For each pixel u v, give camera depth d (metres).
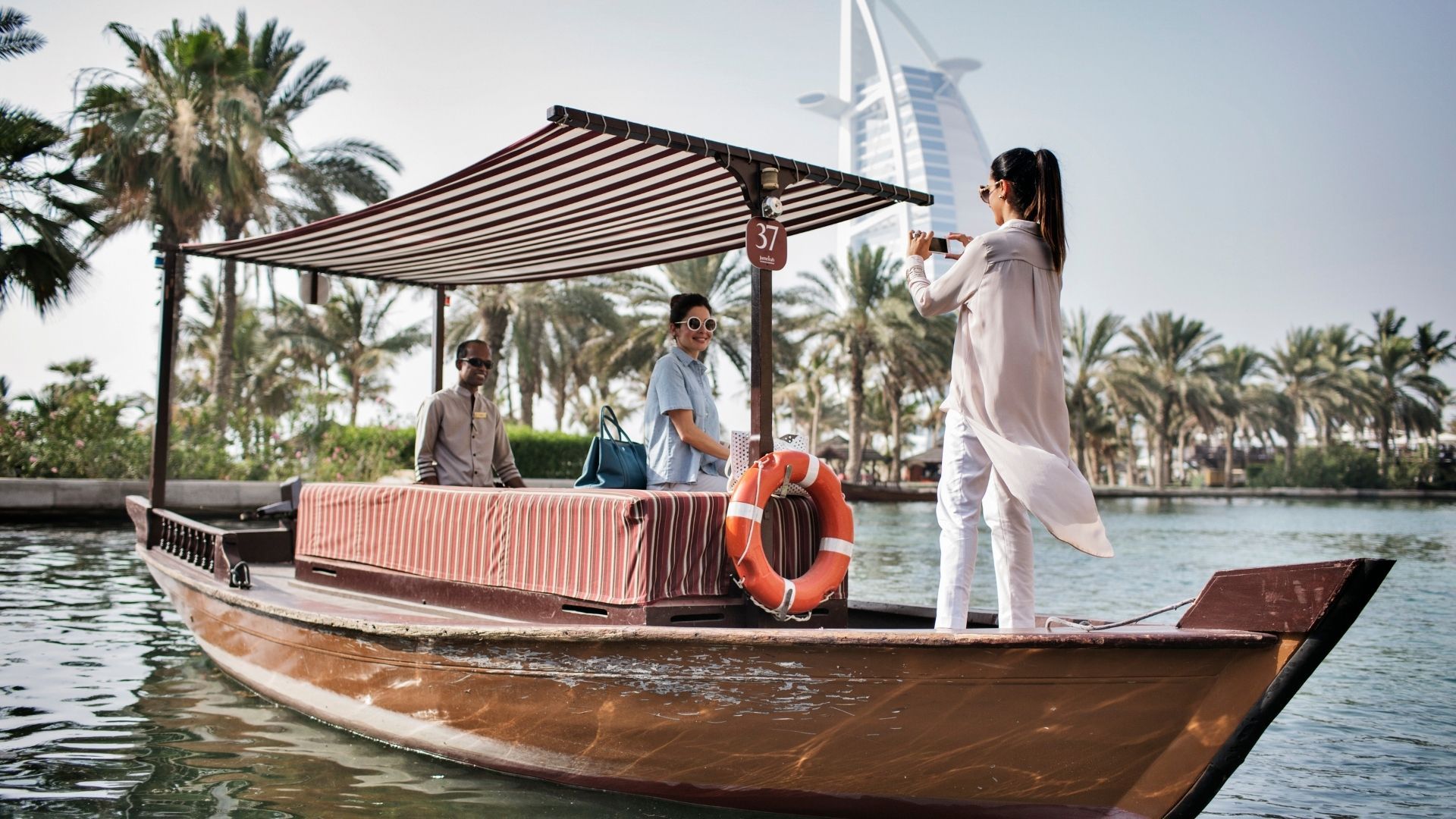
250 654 5.95
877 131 197.25
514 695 4.36
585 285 34.16
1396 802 4.70
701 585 4.54
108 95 24.69
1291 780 5.03
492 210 5.71
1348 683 7.22
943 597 4.03
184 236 25.94
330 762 4.82
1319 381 74.38
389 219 6.01
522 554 4.99
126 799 4.30
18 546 14.64
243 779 4.56
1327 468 72.94
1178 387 65.31
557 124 4.02
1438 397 73.12
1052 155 4.10
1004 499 3.98
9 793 4.34
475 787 4.47
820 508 4.69
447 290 8.55
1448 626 9.80
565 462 28.30
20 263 19.89
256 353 47.88
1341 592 3.23
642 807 4.24
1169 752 3.56
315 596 5.95
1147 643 3.38
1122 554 18.53
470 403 6.87
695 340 5.31
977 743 3.66
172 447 22.27
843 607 4.88
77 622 8.70
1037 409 3.94
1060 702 3.54
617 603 4.43
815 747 3.85
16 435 20.77
